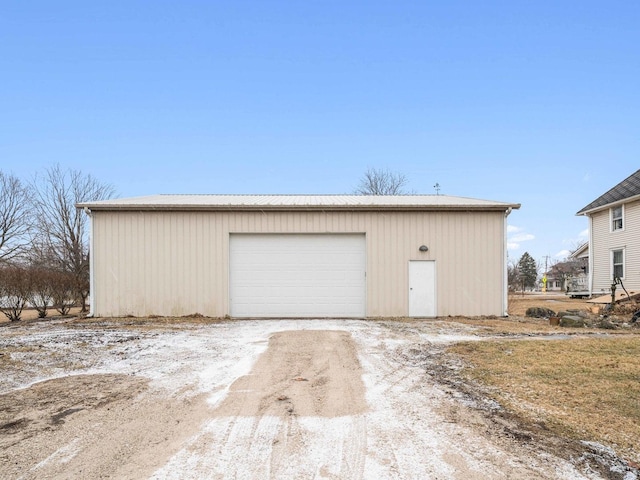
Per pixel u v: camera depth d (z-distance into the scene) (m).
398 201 14.58
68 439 4.13
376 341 8.88
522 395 5.26
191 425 4.48
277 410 4.90
